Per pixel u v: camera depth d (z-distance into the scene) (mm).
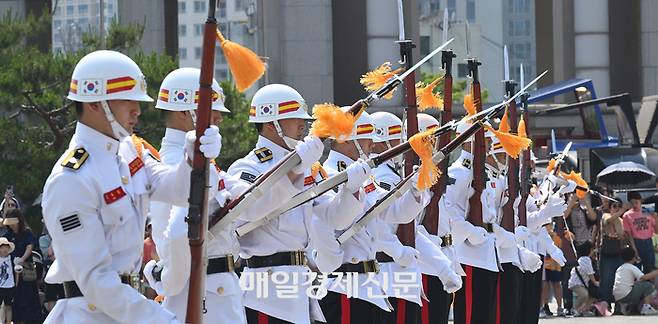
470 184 27281
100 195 14805
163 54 57562
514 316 29734
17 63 53625
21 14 82625
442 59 24875
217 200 17188
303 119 20141
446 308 25297
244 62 14852
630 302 42125
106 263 14641
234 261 18516
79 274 14523
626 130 60875
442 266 24625
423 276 25016
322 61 76000
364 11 78938
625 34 81562
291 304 19969
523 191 31328
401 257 23203
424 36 89062
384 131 24672
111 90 15008
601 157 52531
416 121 23438
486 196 28109
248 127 56375
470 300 27797
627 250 42219
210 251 18047
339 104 79188
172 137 18234
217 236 18000
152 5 77688
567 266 42188
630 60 81625
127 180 15156
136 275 15211
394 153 19734
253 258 19969
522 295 31422
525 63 96500
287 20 76062
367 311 22375
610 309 42906
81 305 14922
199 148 14773
